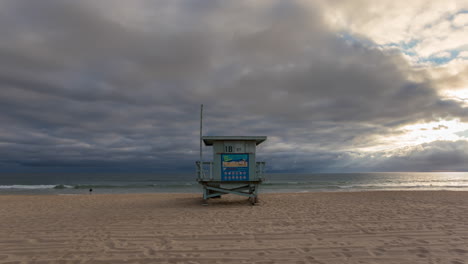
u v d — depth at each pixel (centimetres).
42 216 1077
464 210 1148
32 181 7362
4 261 531
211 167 1448
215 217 1016
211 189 1495
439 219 934
